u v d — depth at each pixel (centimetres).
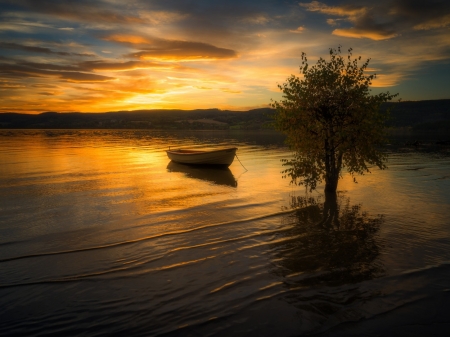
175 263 653
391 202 1147
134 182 1630
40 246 746
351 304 498
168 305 501
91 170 2075
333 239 779
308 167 1258
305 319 460
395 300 507
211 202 1172
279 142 5400
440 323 449
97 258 679
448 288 543
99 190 1410
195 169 2152
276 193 1325
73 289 554
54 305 505
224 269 625
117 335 432
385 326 443
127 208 1088
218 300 513
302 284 562
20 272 616
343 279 578
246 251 711
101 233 834
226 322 456
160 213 1024
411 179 1650
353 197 1230
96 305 504
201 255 691
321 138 1189
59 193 1341
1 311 489
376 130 1109
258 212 1028
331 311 480
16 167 2189
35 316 476
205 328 443
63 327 450
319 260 660
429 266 625
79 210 1062
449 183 1530
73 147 4266
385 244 742
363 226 875
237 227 877
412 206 1088
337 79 1160
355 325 445
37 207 1102
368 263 642
